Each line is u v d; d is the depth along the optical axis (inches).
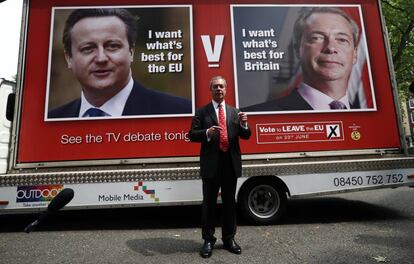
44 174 173.3
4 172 203.2
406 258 132.6
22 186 172.9
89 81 183.3
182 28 191.8
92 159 177.8
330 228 180.9
